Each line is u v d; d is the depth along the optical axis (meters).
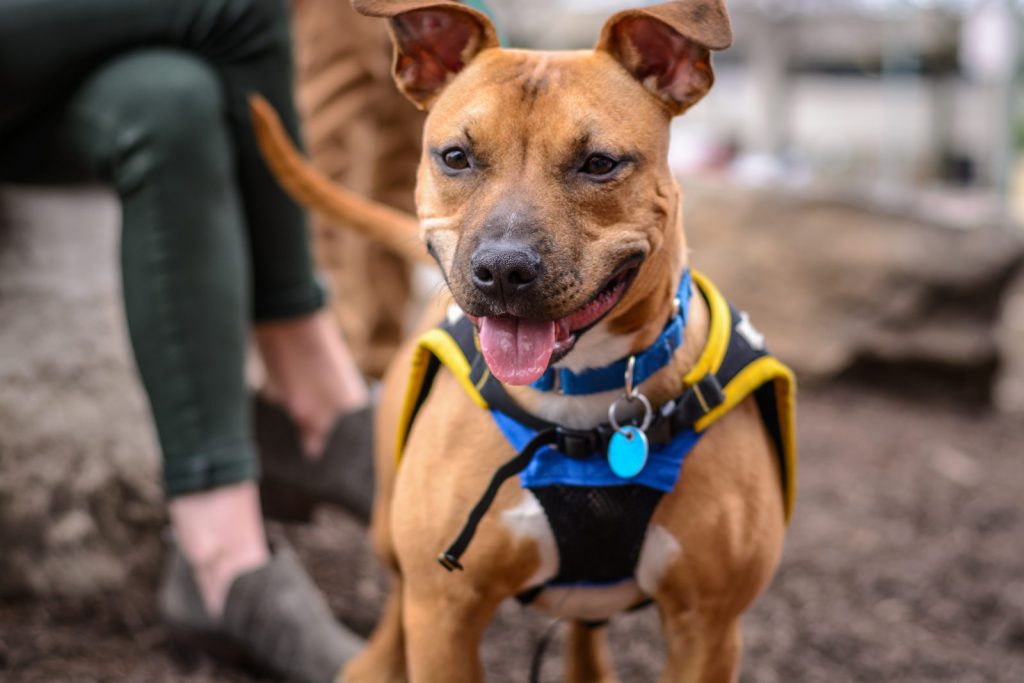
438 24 2.08
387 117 3.59
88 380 3.26
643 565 1.97
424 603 2.01
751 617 3.28
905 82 13.70
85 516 3.14
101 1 2.72
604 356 1.95
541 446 1.92
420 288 6.06
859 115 15.34
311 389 3.13
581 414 1.97
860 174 14.41
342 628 2.90
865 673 3.00
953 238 6.10
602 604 2.10
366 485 3.09
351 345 3.87
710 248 6.24
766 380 1.98
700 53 1.95
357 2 1.95
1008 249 6.02
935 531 4.05
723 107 16.33
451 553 1.91
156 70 2.71
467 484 1.95
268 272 3.04
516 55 1.96
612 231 1.86
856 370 6.04
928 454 5.01
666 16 1.86
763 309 6.09
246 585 2.71
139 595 3.14
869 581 3.55
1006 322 7.81
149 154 2.65
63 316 3.28
